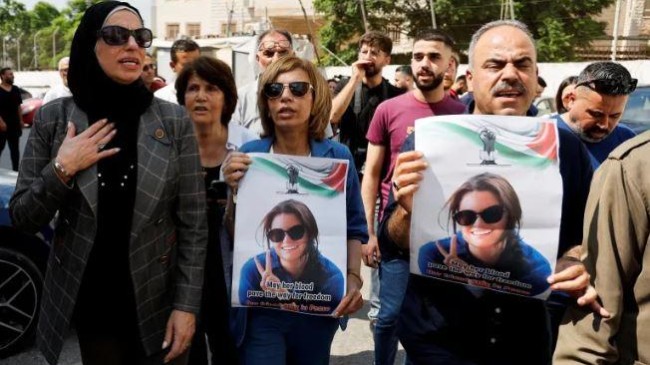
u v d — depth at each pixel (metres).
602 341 1.81
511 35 2.04
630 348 1.81
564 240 2.16
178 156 2.33
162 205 2.28
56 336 2.25
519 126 2.02
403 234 2.21
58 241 2.28
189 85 3.15
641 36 31.44
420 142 2.04
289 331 2.55
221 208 2.74
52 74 33.31
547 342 2.14
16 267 4.23
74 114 2.23
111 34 2.15
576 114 3.21
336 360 4.27
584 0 30.69
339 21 32.69
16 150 11.31
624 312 1.82
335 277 2.47
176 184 2.33
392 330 3.49
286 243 2.48
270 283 2.47
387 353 3.55
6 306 4.21
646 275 1.76
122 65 2.19
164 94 4.82
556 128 2.01
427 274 2.08
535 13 30.66
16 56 44.75
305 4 38.22
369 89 4.78
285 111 2.56
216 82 3.15
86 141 2.14
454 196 2.02
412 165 2.03
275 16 38.69
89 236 2.19
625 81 3.10
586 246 1.89
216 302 2.76
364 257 3.67
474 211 2.01
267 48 4.32
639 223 1.76
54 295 2.28
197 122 3.15
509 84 2.03
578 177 2.16
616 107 3.15
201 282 2.39
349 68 24.42
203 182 2.43
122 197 2.21
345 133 4.77
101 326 2.30
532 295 1.99
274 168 2.50
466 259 2.02
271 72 2.58
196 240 2.39
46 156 2.24
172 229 2.38
